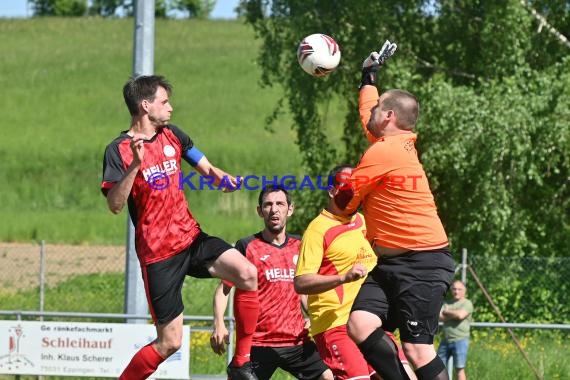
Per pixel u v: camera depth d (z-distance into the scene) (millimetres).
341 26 46531
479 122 41375
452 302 31875
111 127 126688
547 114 42094
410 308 15961
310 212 49906
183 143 17578
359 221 20234
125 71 150875
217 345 23000
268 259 22906
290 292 22969
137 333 31109
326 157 49594
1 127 123625
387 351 16078
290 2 48031
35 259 63125
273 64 48844
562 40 46000
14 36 170375
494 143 41188
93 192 99500
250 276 17234
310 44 19625
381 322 16250
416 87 44125
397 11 47875
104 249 68500
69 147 115062
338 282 17828
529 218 46156
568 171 44812
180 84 142125
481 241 43594
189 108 130750
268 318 22844
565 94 42000
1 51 159750
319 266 19250
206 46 162500
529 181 46125
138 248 17188
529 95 42594
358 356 20234
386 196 16094
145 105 16969
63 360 31266
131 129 17234
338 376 20453
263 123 124812
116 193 16000
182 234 17203
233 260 17250
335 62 19641
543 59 46062
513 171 42469
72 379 33719
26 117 128875
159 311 17188
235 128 122438
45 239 73250
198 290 47469
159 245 16984
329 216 19766
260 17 49812
